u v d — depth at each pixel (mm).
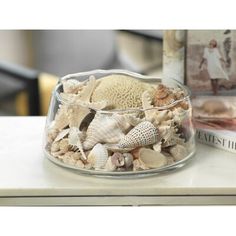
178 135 1104
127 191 1044
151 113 1075
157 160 1066
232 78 1222
